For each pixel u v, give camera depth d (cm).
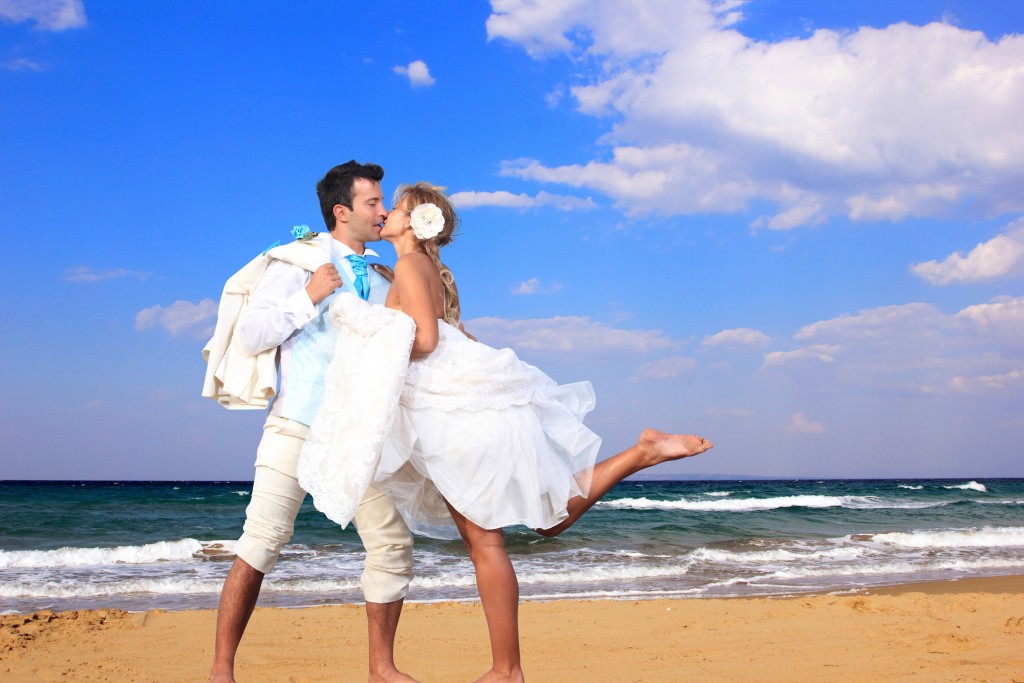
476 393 303
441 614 764
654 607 797
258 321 342
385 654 350
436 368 306
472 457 297
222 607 343
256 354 351
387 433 296
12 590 1027
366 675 514
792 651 576
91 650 591
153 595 1012
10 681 491
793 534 1956
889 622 681
